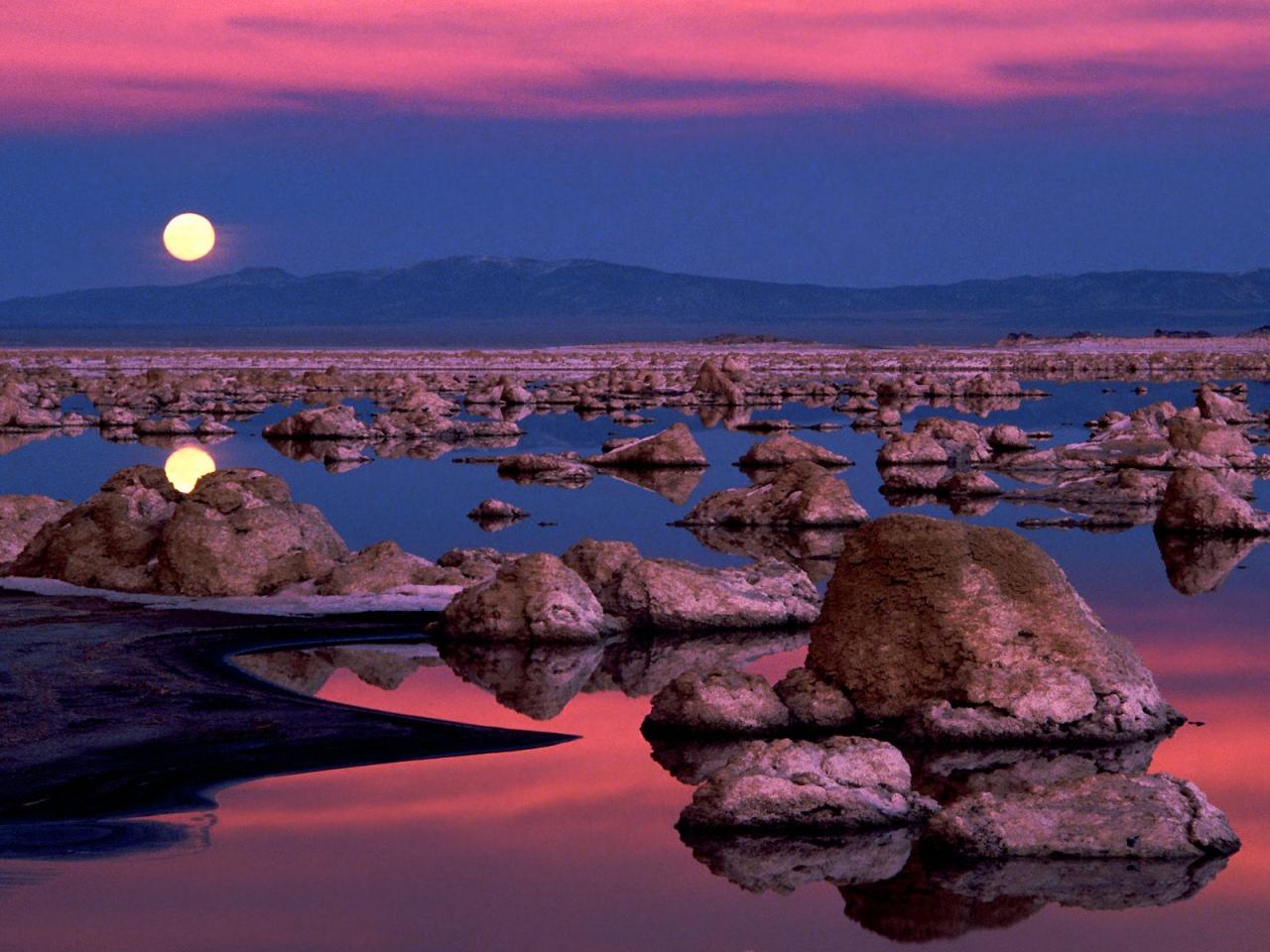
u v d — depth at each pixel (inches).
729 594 786.2
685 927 408.5
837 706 597.0
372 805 497.4
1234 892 439.5
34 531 978.1
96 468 1593.3
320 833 470.9
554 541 1076.5
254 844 460.4
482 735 579.5
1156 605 862.5
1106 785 483.8
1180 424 1624.0
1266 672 698.2
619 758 557.6
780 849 471.2
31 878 430.3
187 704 604.7
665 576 784.9
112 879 430.9
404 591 828.0
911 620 601.9
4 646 697.0
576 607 750.5
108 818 478.3
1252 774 545.0
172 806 490.9
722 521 1179.3
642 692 654.5
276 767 532.4
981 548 609.6
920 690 594.2
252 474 893.8
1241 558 1034.7
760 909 423.2
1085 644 597.3
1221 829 475.5
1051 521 1207.6
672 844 471.2
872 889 438.0
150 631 734.5
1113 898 434.3
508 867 449.4
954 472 1480.1
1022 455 1657.2
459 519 1209.4
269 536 855.7
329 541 891.4
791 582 820.0
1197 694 658.2
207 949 385.1
